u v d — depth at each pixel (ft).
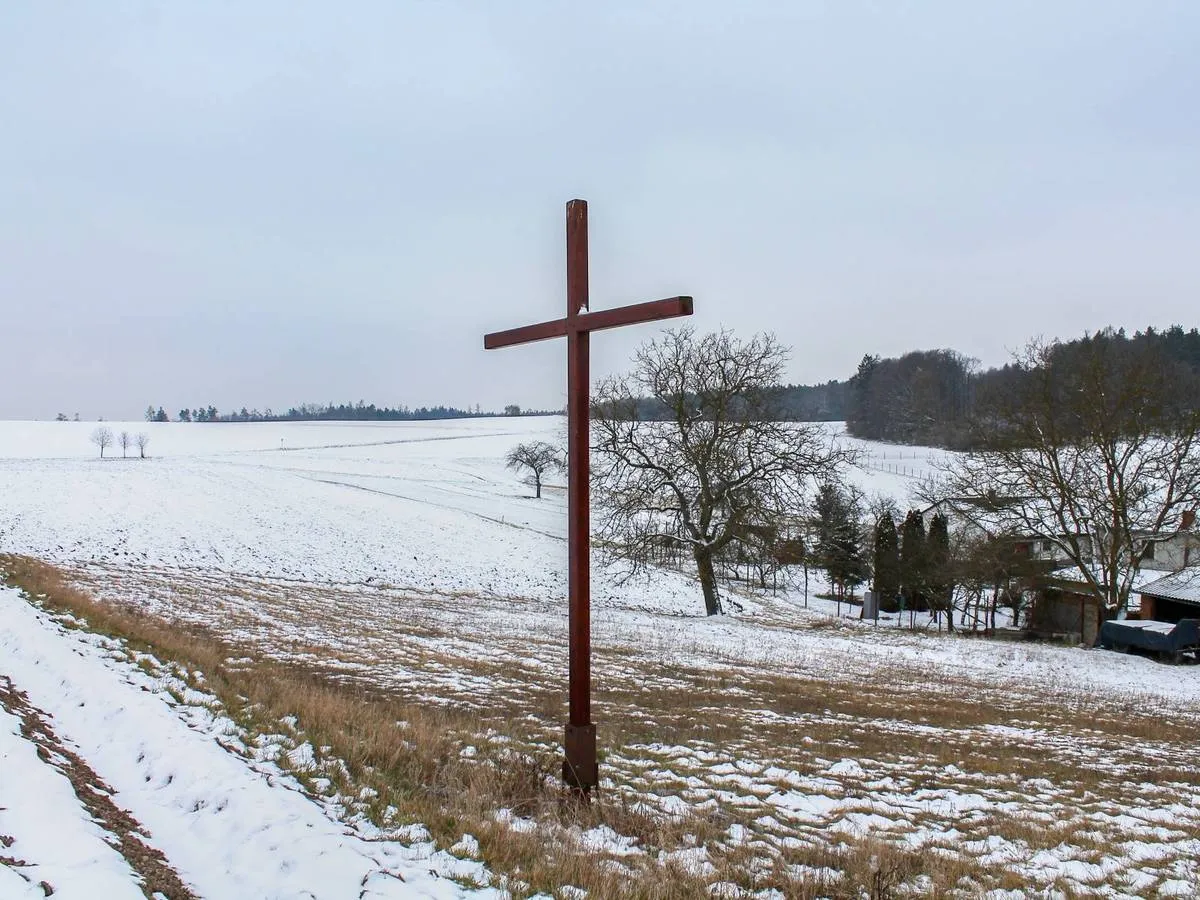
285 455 336.90
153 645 41.55
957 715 52.13
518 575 136.46
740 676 60.70
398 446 402.52
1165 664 91.45
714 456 114.01
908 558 152.15
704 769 32.09
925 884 22.00
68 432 458.50
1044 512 118.32
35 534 117.60
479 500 231.09
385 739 27.84
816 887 20.16
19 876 14.33
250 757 24.66
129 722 26.27
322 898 15.76
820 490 132.77
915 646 93.81
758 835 24.71
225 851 17.97
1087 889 22.74
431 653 57.06
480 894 17.02
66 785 19.77
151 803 20.74
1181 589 111.86
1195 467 110.32
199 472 212.43
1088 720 55.36
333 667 47.83
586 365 26.50
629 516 116.47
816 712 48.37
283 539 137.80
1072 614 142.20
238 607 74.08
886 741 41.42
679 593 139.03
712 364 114.93
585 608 26.61
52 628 40.55
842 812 28.30
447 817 21.56
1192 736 53.62
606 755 32.73
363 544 142.41
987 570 135.33
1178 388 115.75
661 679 55.57
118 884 14.89
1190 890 23.45
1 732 22.27
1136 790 36.42
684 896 18.45
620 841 22.54
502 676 49.98
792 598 185.88
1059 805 32.22
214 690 32.42
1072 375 115.24
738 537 112.68
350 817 20.81
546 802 24.40
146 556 112.37
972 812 30.04
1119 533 114.01
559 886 17.92
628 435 117.70
